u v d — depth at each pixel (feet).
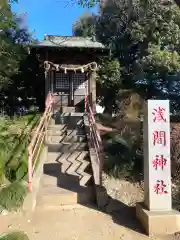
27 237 19.95
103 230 21.48
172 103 55.62
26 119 39.81
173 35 53.11
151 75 57.82
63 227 21.71
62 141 35.94
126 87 58.54
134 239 20.40
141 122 35.83
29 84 64.39
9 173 27.40
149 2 48.32
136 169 29.27
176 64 49.88
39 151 30.73
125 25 62.49
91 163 30.45
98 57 55.98
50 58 52.06
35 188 25.66
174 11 51.16
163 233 20.93
